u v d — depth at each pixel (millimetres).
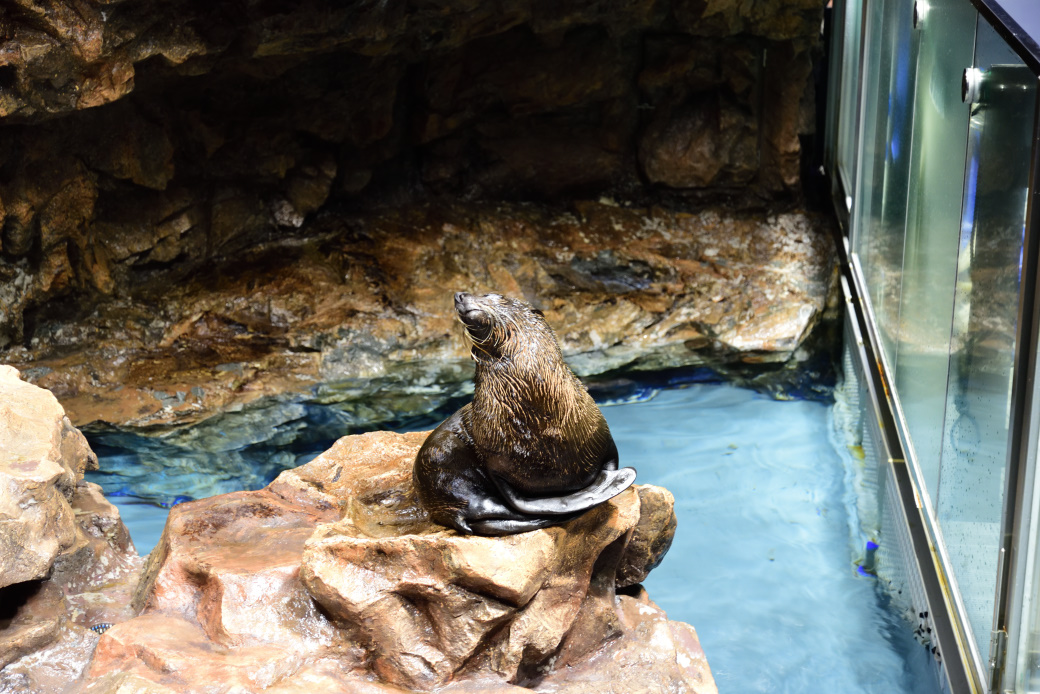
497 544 5344
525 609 5453
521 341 5250
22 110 7715
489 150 11672
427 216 11273
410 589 5336
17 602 5445
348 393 8914
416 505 5828
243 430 8344
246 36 8445
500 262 10664
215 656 5215
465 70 11070
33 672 5285
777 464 8234
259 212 10594
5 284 8547
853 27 10258
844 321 10047
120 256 9508
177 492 7723
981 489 5848
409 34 9852
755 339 9906
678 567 7312
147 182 9398
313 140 10672
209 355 9164
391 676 5336
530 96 11305
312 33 8570
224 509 5883
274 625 5359
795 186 11648
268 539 5691
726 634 6781
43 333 9023
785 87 11258
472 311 5176
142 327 9367
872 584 7141
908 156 7414
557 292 10375
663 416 8852
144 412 8414
